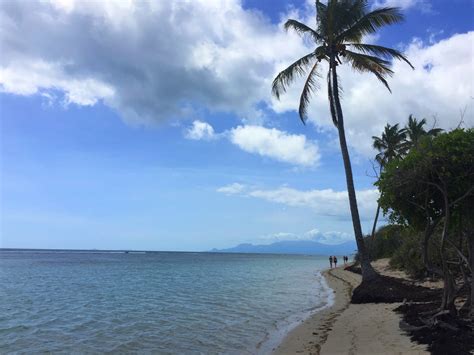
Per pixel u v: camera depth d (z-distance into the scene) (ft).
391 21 81.35
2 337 53.72
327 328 51.37
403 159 40.37
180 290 113.60
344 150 84.69
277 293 103.76
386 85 84.74
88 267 246.27
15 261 326.65
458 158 36.63
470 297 43.24
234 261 410.52
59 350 46.47
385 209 43.11
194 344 48.21
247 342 48.32
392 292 71.77
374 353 35.35
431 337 36.60
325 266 303.68
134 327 59.62
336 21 83.71
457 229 43.91
